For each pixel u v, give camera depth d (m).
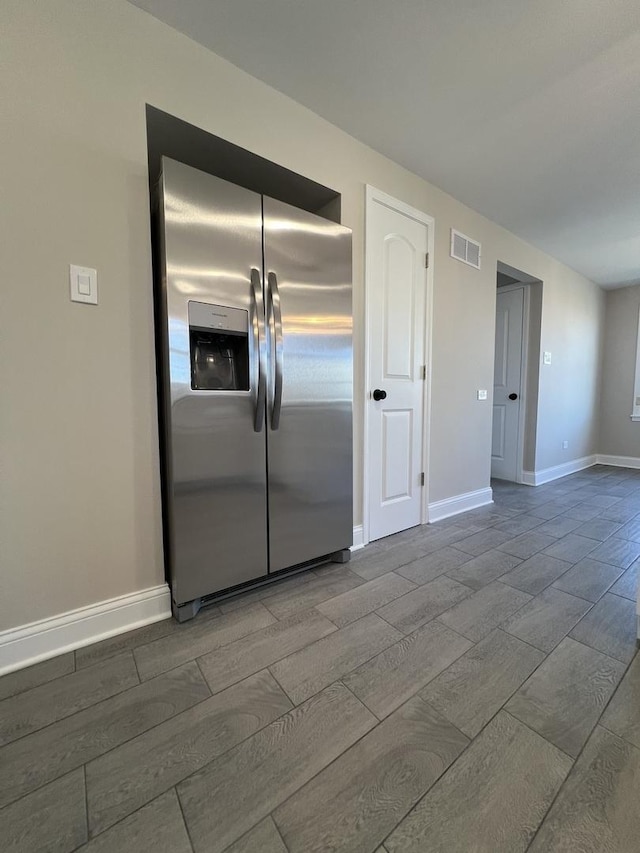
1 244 1.14
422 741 0.95
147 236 1.39
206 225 1.43
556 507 3.08
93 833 0.75
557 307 3.95
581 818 0.77
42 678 1.17
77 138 1.24
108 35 1.28
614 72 1.56
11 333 1.17
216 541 1.53
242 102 1.59
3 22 1.12
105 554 1.38
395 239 2.27
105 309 1.33
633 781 0.85
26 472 1.22
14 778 0.86
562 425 4.29
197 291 1.42
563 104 1.75
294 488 1.76
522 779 0.85
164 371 1.44
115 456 1.38
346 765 0.89
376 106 1.78
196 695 1.10
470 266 2.81
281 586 1.76
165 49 1.39
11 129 1.14
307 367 1.76
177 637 1.37
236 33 1.41
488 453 3.18
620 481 4.06
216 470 1.52
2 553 1.20
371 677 1.18
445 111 1.80
